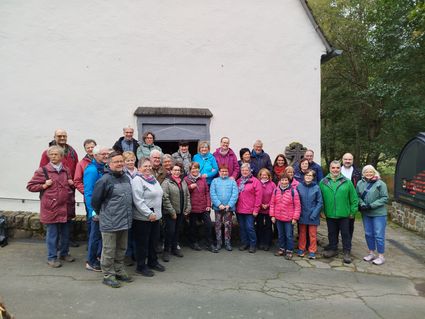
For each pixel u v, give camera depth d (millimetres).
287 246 5820
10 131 6965
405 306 4270
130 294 4207
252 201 6027
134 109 7250
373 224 5875
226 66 7535
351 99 16641
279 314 3924
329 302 4289
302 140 7809
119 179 4391
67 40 7027
